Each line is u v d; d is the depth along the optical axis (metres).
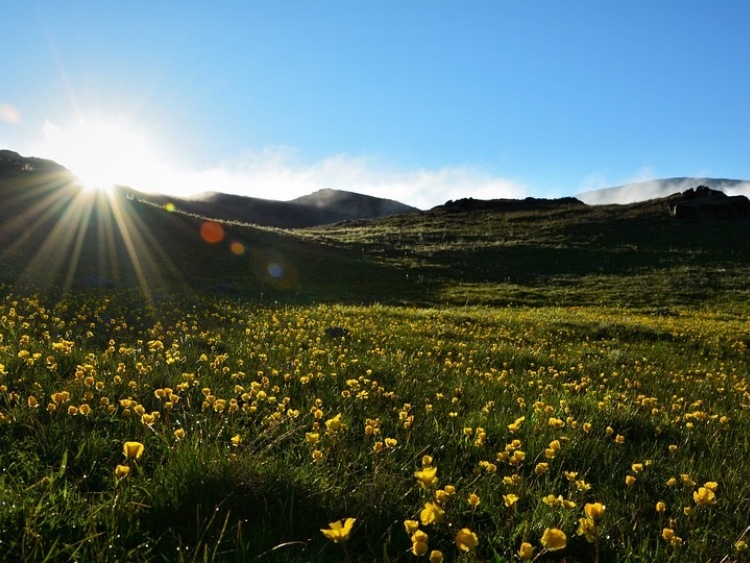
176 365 6.54
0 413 3.86
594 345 17.14
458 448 4.45
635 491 3.79
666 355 15.61
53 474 3.08
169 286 26.61
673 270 49.97
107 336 9.92
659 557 2.79
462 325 19.50
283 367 7.25
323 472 3.51
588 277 47.59
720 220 77.56
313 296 30.73
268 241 49.22
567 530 2.98
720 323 25.27
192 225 46.66
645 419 5.71
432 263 52.12
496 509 3.28
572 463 4.24
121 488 2.87
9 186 40.62
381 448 3.57
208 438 3.80
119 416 4.39
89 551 2.44
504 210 103.44
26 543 2.42
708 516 3.35
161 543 2.65
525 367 10.80
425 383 7.10
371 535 2.89
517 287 42.12
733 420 6.36
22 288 17.42
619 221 80.31
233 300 24.38
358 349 11.23
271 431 4.12
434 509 2.08
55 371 5.38
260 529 2.80
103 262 29.61
